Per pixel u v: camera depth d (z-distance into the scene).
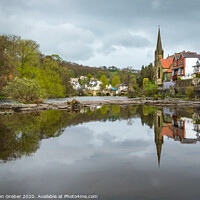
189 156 7.72
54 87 55.31
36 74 45.31
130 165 6.77
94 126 14.70
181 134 11.93
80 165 6.78
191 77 51.16
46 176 5.91
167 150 8.58
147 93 76.62
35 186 5.30
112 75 196.75
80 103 38.69
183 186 5.23
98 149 8.73
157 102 44.53
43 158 7.50
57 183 5.46
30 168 6.53
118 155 7.86
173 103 41.66
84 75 193.00
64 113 23.41
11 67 35.25
